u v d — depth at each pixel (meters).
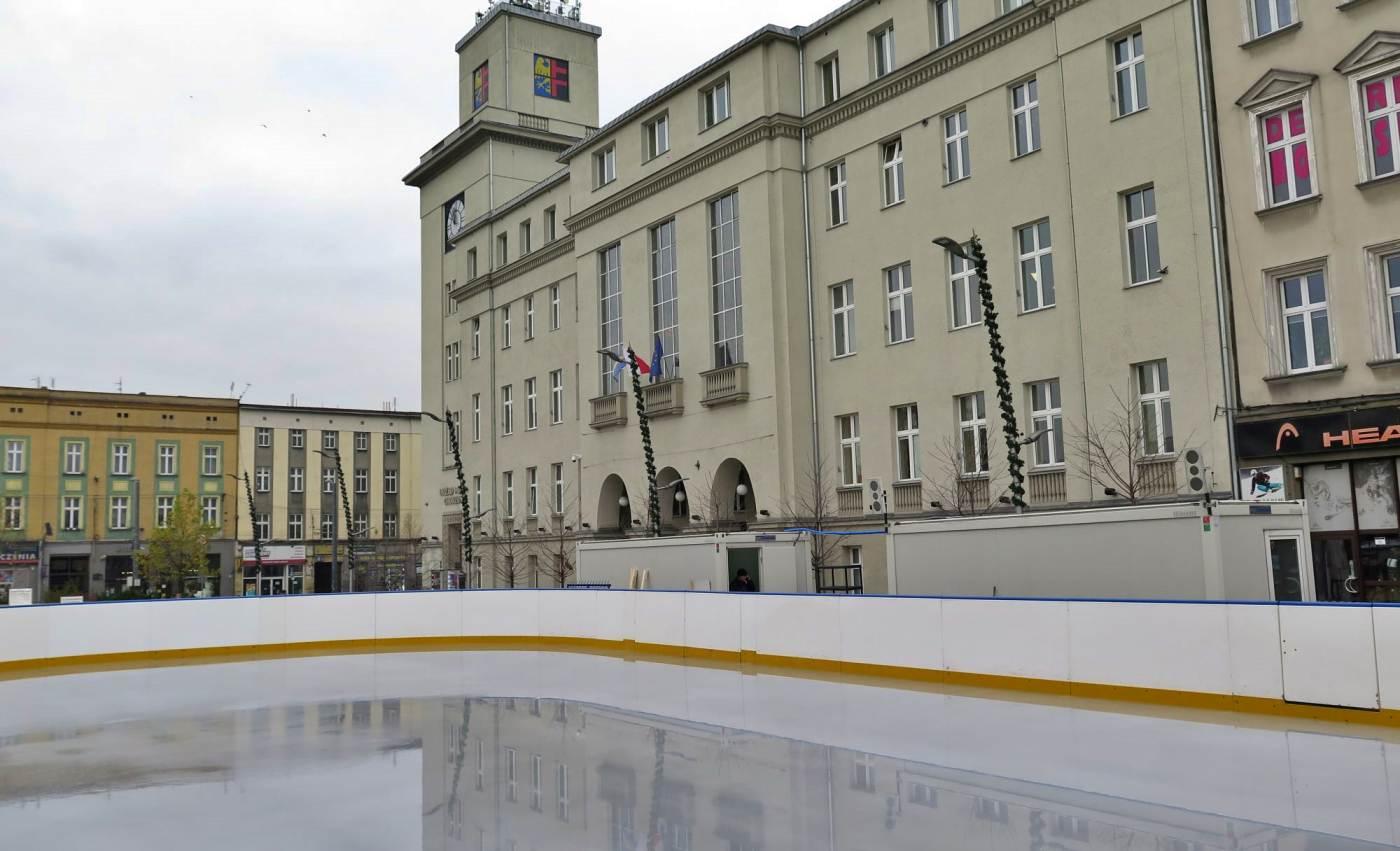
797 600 22.97
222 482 77.06
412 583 86.81
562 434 50.16
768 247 36.59
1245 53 24.97
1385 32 22.38
